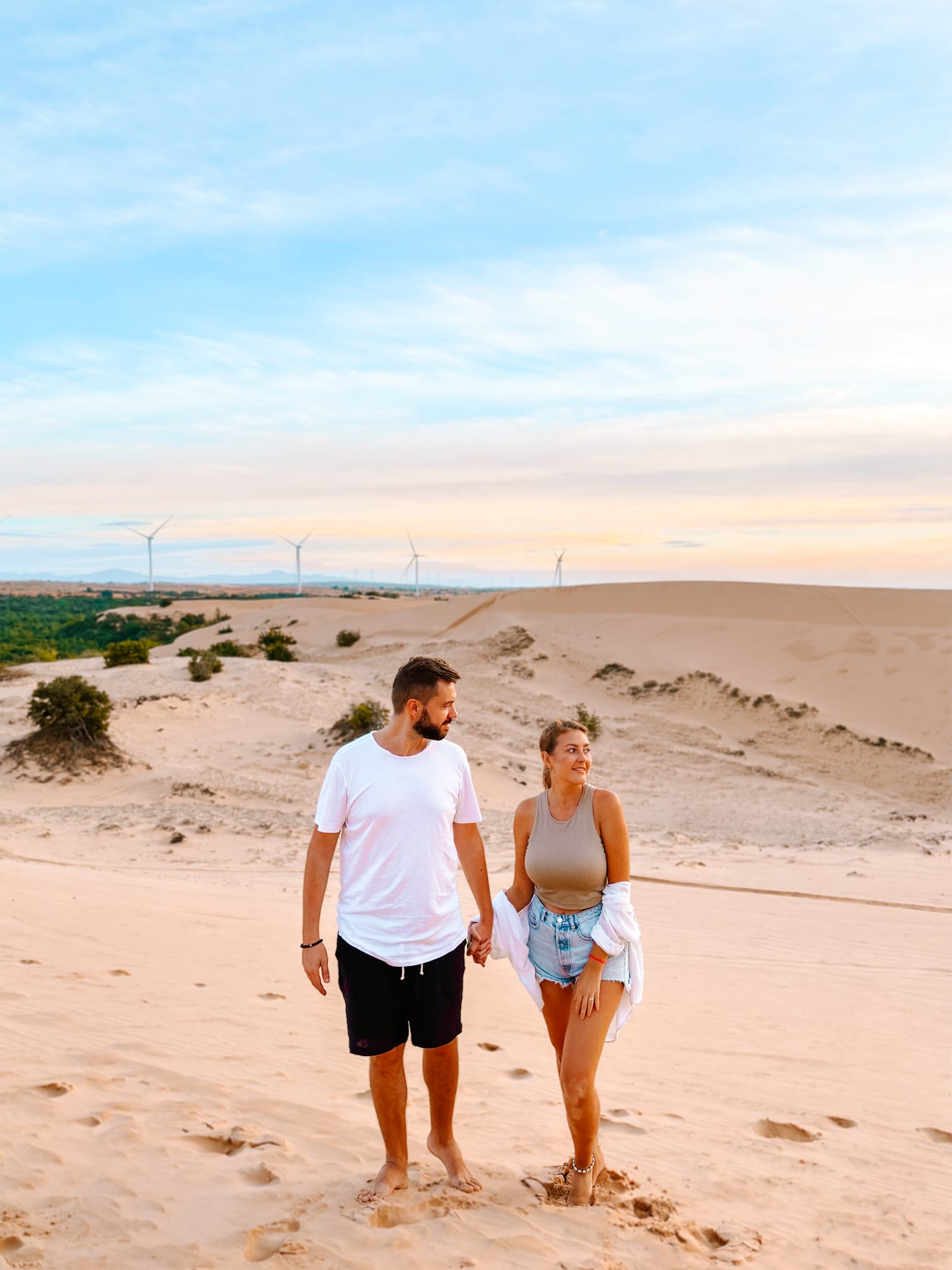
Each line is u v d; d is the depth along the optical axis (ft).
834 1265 11.51
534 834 14.08
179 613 378.32
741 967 32.53
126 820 73.87
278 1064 18.71
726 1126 17.16
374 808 12.31
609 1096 18.79
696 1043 23.56
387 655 169.48
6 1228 10.53
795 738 125.49
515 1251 10.96
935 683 140.05
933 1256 11.94
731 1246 11.67
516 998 27.37
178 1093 15.94
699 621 170.71
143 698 109.29
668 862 58.34
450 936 12.61
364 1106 16.26
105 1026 20.39
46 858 59.31
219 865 59.98
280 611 266.98
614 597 207.21
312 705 115.03
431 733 12.47
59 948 28.94
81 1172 12.17
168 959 28.99
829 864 57.52
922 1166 15.67
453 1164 12.93
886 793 109.70
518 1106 17.21
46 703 92.53
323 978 12.49
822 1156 15.76
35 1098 15.05
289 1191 12.08
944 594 200.85
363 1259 10.44
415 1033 12.51
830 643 156.66
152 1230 10.75
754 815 88.74
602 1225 11.94
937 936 37.68
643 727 126.11
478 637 170.19
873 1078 21.04
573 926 13.87
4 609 410.93
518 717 123.44
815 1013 26.81
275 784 88.22
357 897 12.47
